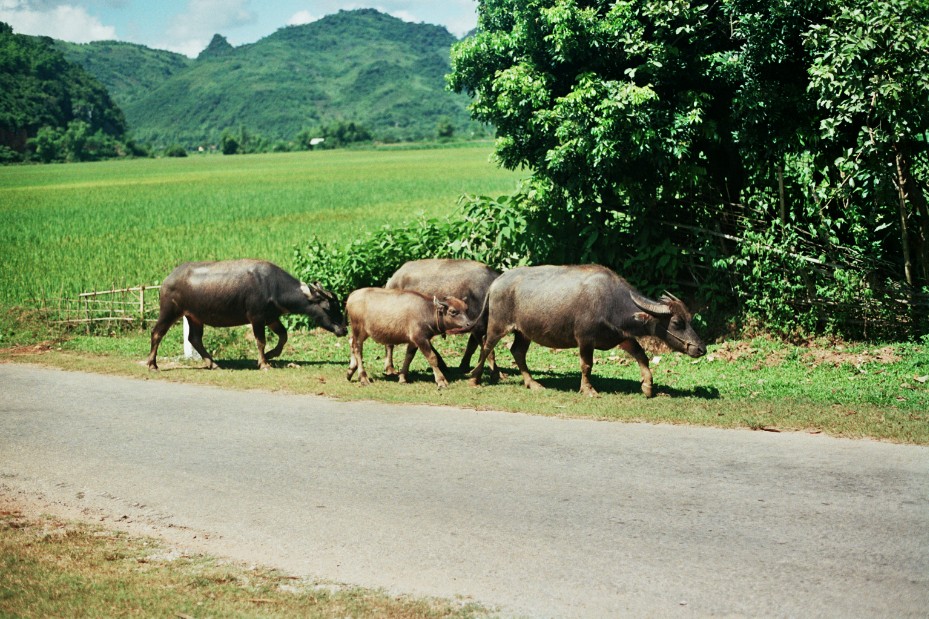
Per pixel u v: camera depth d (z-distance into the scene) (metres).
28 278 23.91
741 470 8.30
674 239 15.80
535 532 7.04
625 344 11.48
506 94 14.89
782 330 14.40
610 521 7.21
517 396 11.55
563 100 13.91
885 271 14.84
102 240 33.34
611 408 10.61
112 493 8.23
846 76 12.38
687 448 9.03
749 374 12.77
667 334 11.44
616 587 6.09
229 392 12.45
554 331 11.62
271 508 7.74
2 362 15.21
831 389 11.48
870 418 9.75
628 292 11.50
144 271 24.97
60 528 7.45
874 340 13.94
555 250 16.28
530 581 6.22
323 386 12.49
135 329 18.62
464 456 9.00
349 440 9.72
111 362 15.00
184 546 7.02
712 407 10.53
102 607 5.93
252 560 6.73
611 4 14.73
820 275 14.37
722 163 15.73
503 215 16.62
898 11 12.35
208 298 14.05
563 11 13.84
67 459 9.26
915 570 6.20
